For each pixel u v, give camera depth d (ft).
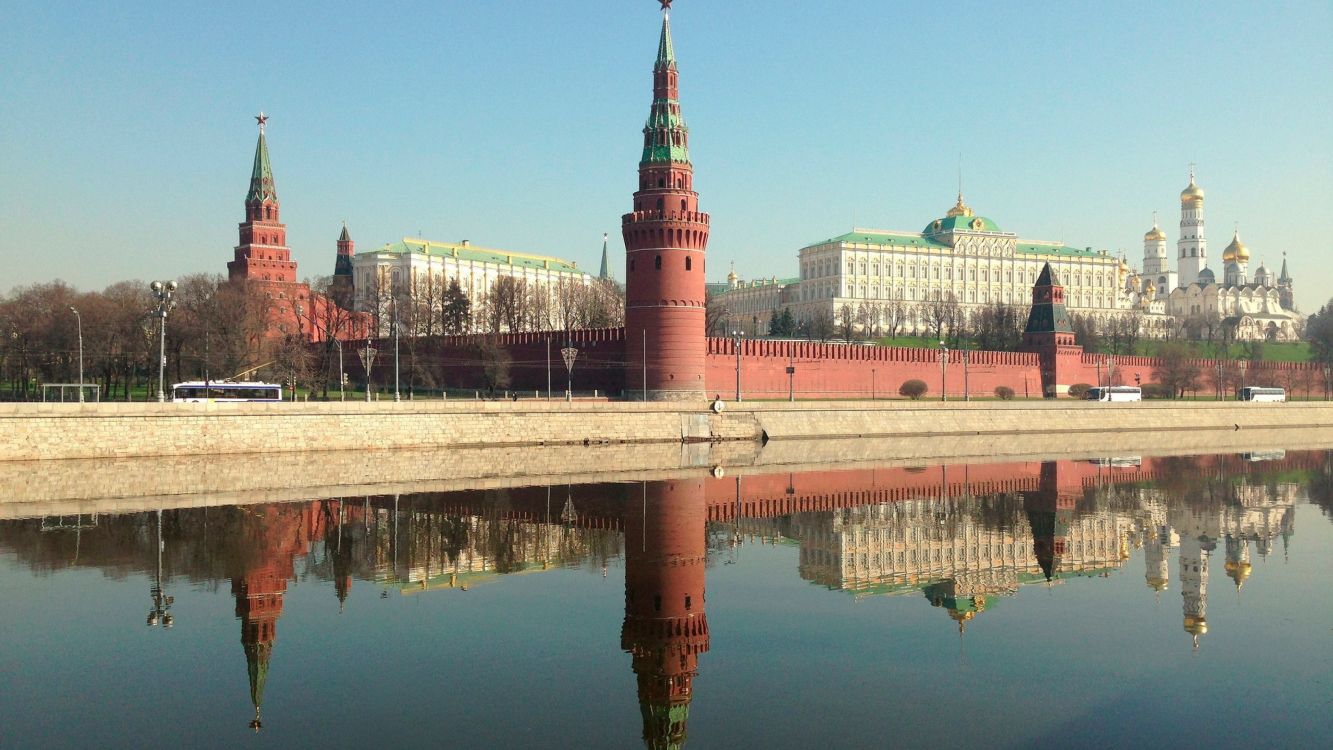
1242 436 469.57
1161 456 363.56
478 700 101.19
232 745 89.92
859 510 222.89
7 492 224.33
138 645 117.60
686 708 99.19
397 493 235.81
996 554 176.35
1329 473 306.55
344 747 89.66
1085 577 158.40
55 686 104.12
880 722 95.81
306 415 308.40
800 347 472.03
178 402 289.12
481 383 467.11
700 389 398.01
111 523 191.11
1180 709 99.04
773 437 391.24
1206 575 159.53
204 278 471.62
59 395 428.97
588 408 356.18
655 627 127.03
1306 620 131.85
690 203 396.37
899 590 148.97
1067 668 112.06
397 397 359.46
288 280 634.02
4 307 453.17
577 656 115.55
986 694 103.50
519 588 147.13
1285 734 92.68
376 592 143.23
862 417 419.54
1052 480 282.77
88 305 429.38
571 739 91.81
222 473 260.42
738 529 197.36
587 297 639.76
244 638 120.78
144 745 89.71
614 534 189.47
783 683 107.34
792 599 142.61
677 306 391.86
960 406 444.55
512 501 225.76
